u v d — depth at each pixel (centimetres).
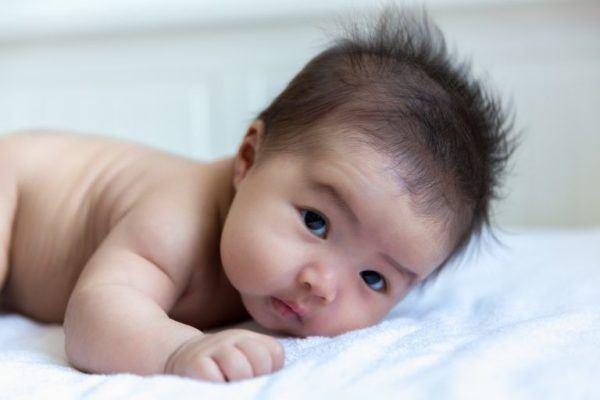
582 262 135
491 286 120
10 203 108
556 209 203
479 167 99
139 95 219
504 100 200
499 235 163
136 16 215
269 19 211
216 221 98
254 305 92
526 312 101
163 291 91
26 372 72
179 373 70
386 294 94
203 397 62
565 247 150
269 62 212
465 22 204
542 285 118
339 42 112
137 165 109
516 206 204
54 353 85
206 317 101
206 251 96
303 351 81
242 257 89
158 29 216
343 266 89
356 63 103
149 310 80
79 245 107
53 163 112
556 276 124
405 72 101
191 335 75
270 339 72
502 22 203
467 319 98
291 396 62
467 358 69
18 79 224
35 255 108
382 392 62
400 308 108
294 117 98
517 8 201
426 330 88
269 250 88
